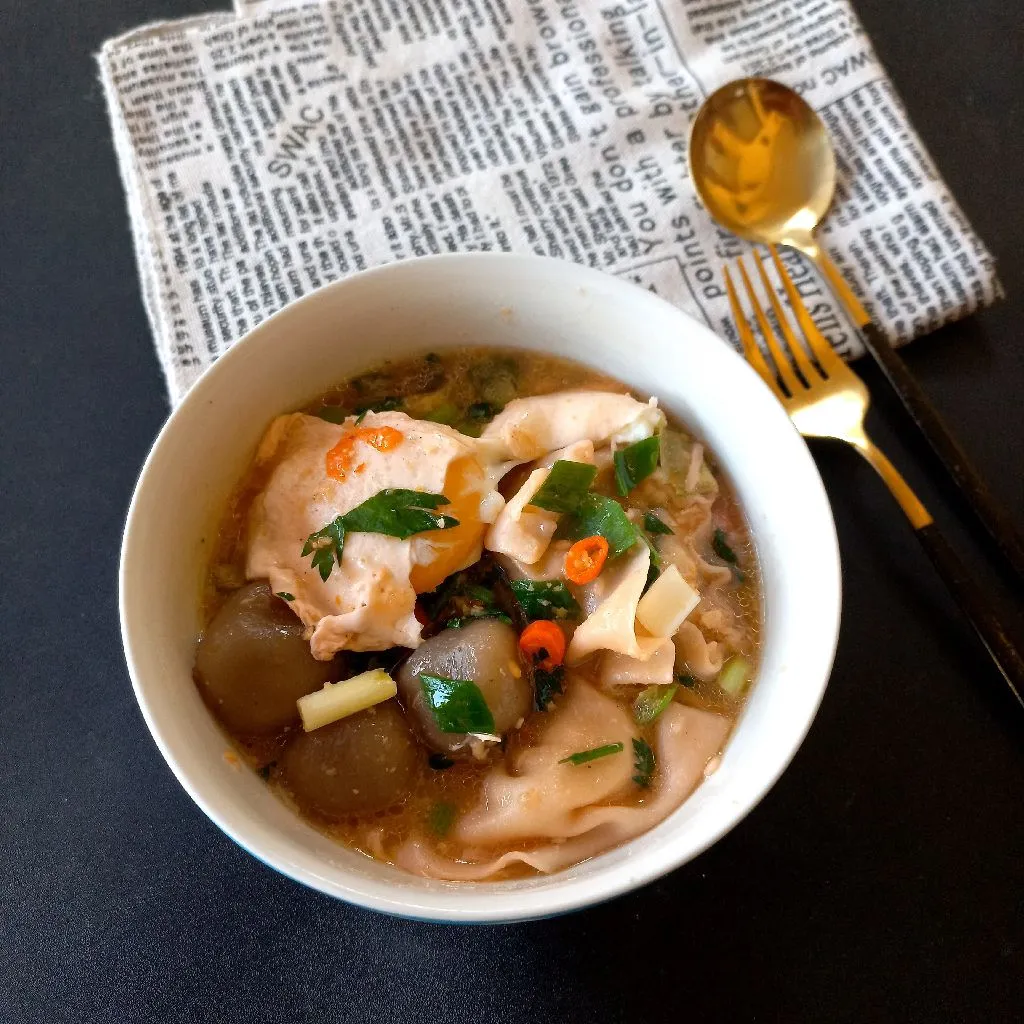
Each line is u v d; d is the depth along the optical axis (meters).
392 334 0.25
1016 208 0.31
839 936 0.24
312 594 0.23
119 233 0.31
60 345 0.30
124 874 0.24
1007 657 0.25
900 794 0.25
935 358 0.29
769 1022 0.23
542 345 0.25
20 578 0.27
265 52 0.32
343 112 0.31
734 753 0.22
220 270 0.30
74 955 0.24
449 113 0.31
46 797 0.25
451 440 0.24
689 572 0.24
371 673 0.22
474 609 0.23
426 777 0.23
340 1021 0.23
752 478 0.24
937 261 0.29
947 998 0.23
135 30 0.32
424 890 0.20
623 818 0.22
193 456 0.23
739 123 0.31
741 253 0.30
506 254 0.24
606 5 0.33
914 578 0.27
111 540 0.28
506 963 0.23
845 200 0.30
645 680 0.23
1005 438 0.28
